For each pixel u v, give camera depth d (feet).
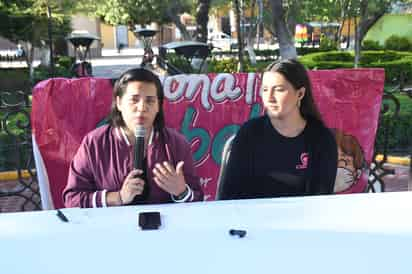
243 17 96.78
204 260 7.26
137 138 10.09
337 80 16.17
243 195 11.47
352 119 16.30
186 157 11.15
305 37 156.56
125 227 7.88
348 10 67.00
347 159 16.39
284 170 11.27
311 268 7.17
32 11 73.87
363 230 7.88
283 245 7.54
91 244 7.51
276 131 11.31
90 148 10.85
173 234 7.72
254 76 16.15
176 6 74.43
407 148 29.01
